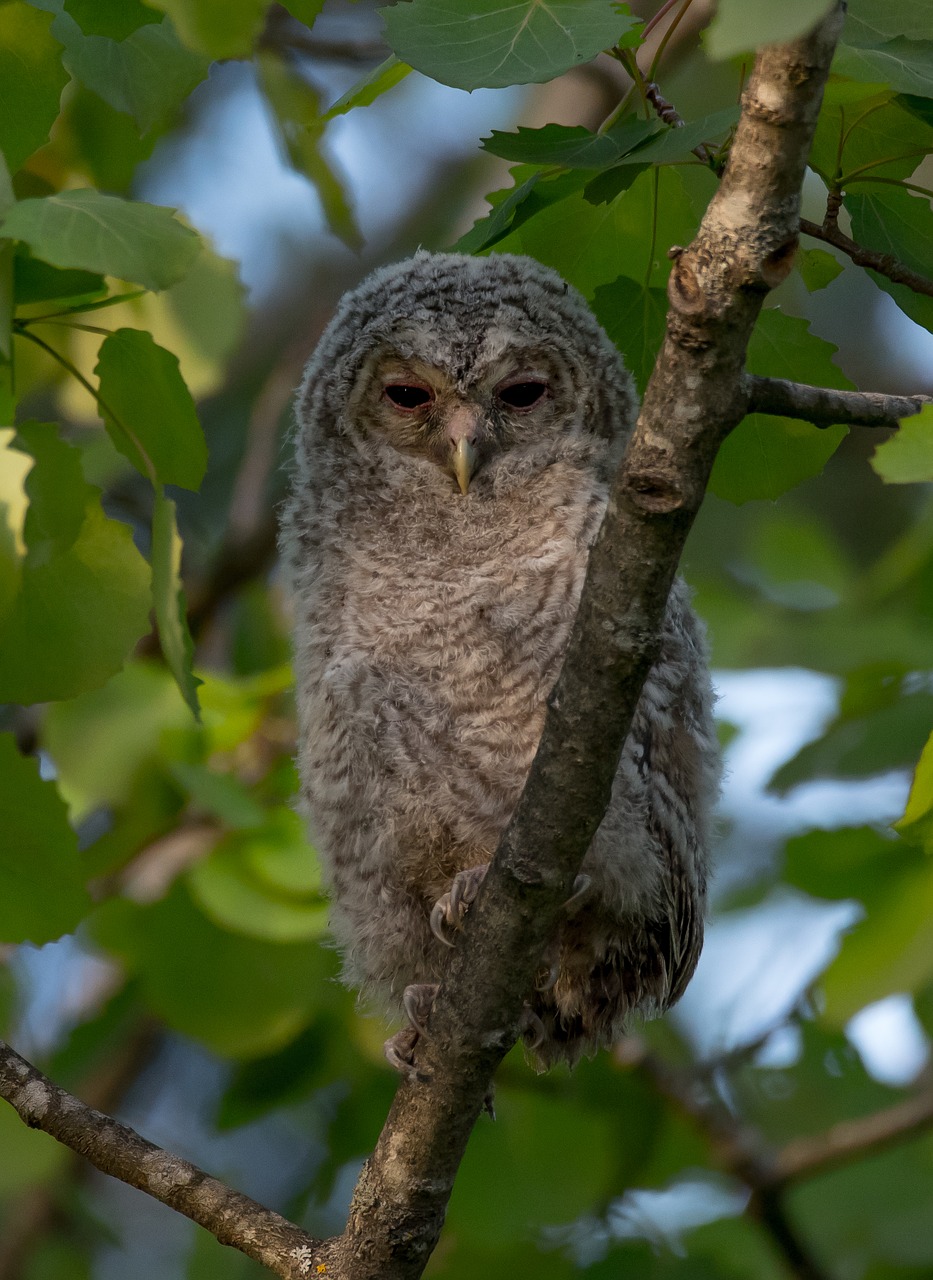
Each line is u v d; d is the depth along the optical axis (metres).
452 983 5.91
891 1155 10.66
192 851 9.35
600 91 11.81
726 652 11.22
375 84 6.11
